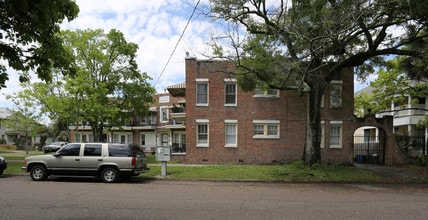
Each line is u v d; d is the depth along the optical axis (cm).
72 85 2380
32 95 2552
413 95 2366
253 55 1619
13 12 498
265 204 951
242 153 2302
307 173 1617
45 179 1494
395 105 3188
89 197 1039
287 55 1592
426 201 1036
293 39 1535
